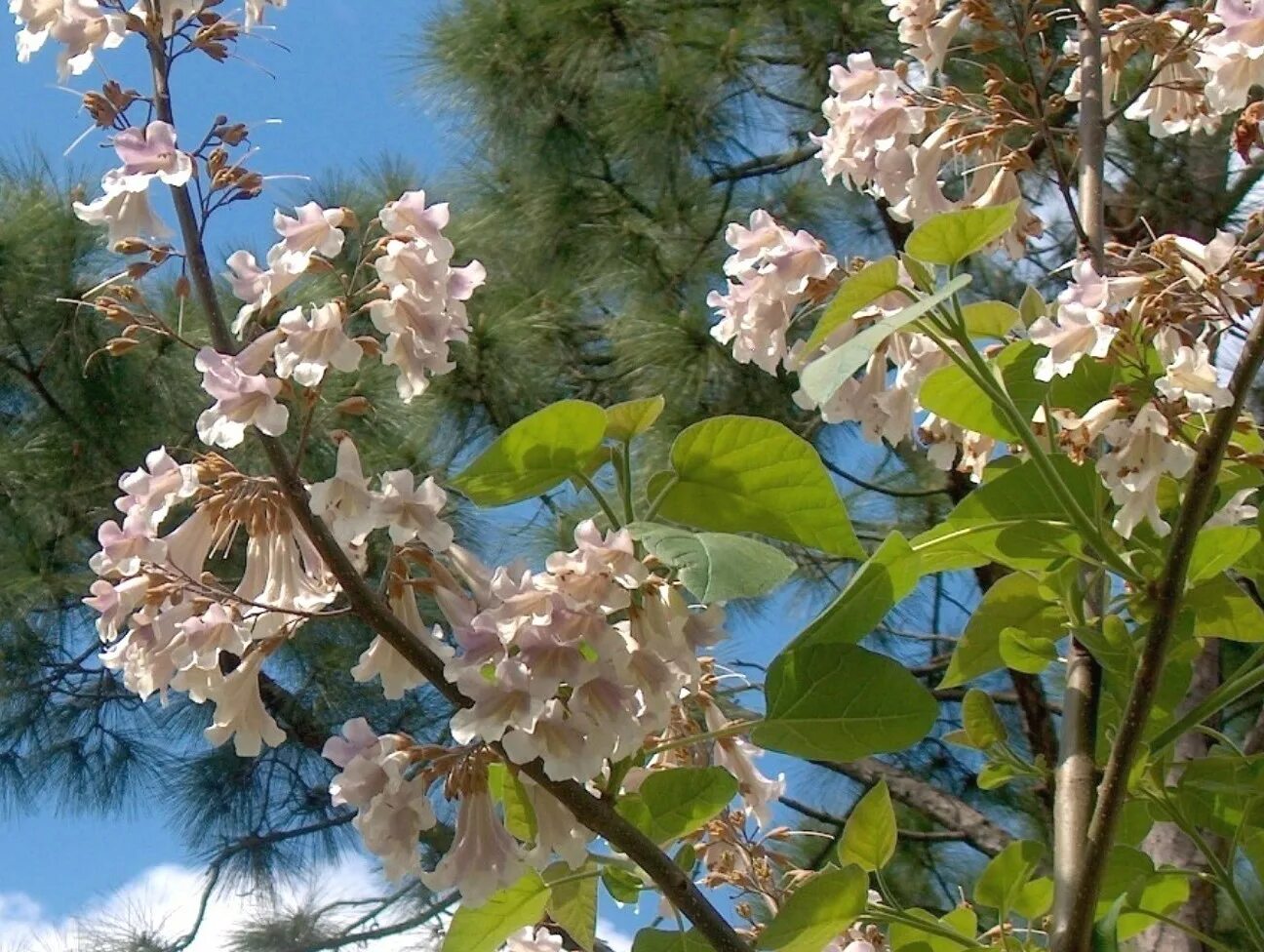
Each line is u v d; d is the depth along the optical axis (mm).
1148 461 1207
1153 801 1359
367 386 2881
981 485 1245
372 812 1142
